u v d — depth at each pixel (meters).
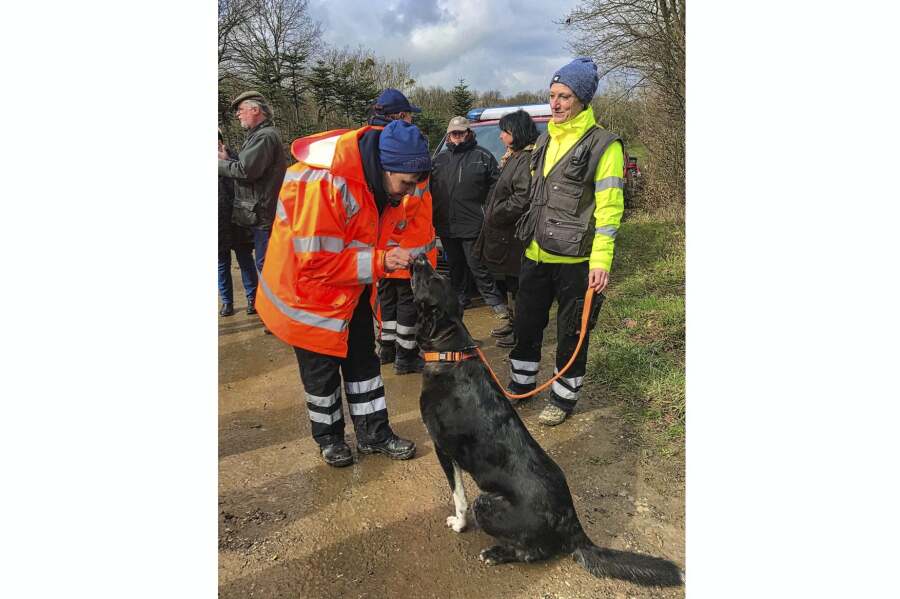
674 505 2.69
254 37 19.27
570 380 3.37
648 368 4.03
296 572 2.29
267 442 3.31
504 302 5.00
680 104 9.25
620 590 2.20
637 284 6.02
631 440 3.26
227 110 15.87
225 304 5.61
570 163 3.00
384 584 2.24
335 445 3.04
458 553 2.41
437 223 5.04
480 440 2.35
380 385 3.13
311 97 22.30
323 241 2.54
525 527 2.23
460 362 2.46
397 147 2.52
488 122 7.03
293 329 2.70
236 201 4.74
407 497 2.79
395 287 4.30
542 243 3.14
